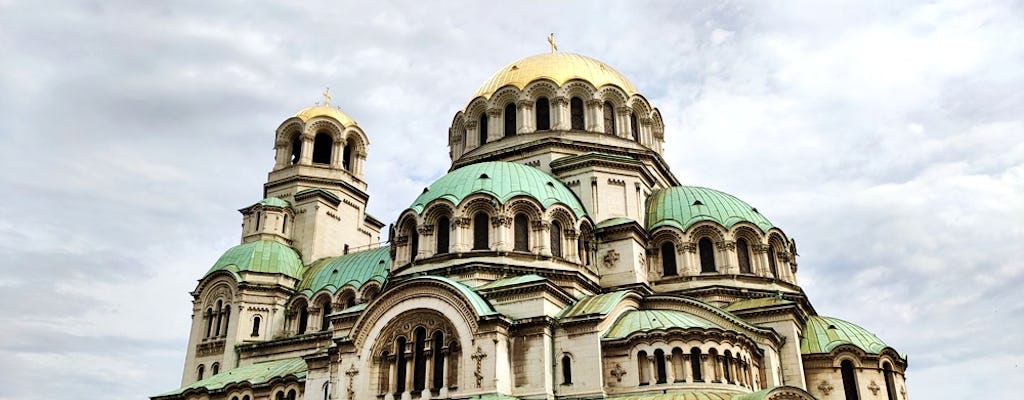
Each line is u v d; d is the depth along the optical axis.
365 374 51.97
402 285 52.56
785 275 66.88
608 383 49.75
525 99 74.81
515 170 62.94
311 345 73.31
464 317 50.06
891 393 59.94
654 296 59.00
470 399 47.69
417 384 50.84
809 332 61.78
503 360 49.22
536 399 48.56
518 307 52.44
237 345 76.06
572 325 51.16
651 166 75.19
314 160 94.38
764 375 53.91
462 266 56.06
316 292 77.75
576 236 60.50
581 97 75.38
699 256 64.88
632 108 77.25
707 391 47.44
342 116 96.25
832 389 58.34
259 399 66.12
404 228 61.84
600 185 66.88
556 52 83.75
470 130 78.38
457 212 58.47
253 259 80.50
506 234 57.66
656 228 65.88
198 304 81.00
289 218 87.00
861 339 61.41
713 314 56.72
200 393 69.44
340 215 90.06
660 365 49.12
